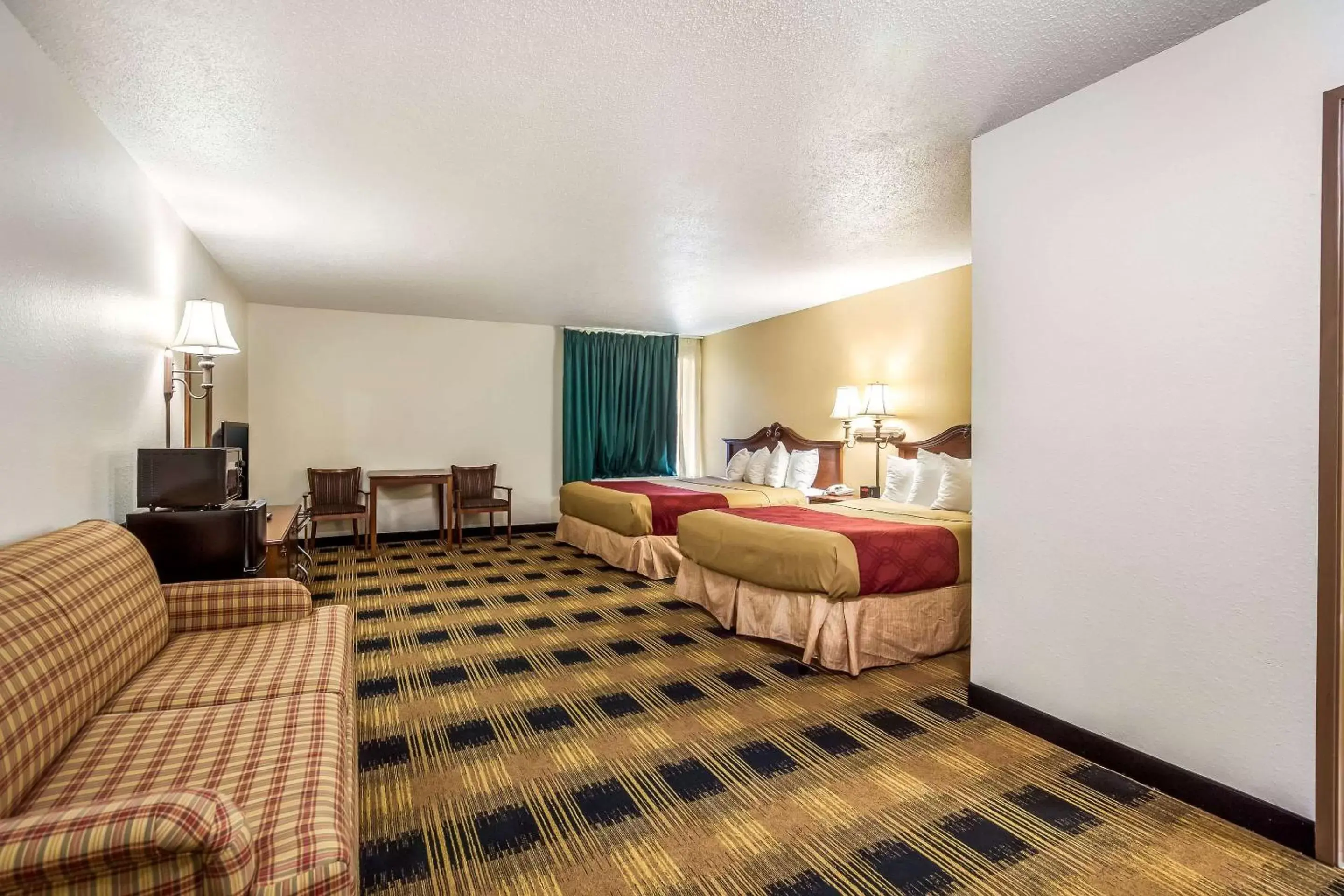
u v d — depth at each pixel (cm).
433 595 448
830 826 186
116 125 245
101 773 129
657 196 324
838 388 561
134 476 275
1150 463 206
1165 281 202
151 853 89
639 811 193
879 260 445
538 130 254
